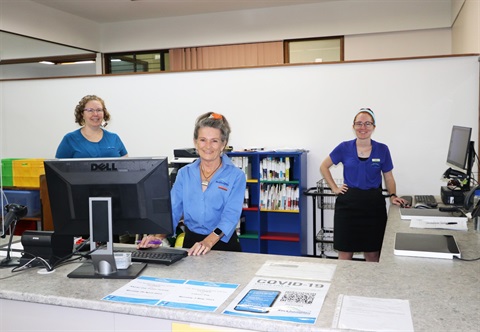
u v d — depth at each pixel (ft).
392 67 14.89
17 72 27.63
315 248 15.38
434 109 14.60
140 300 5.04
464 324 4.22
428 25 21.09
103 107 12.34
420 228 8.71
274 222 16.49
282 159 15.34
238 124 16.67
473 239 7.69
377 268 6.06
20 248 7.37
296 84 15.94
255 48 23.62
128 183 6.09
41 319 5.47
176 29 24.68
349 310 4.58
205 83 16.90
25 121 19.01
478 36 13.56
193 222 7.98
